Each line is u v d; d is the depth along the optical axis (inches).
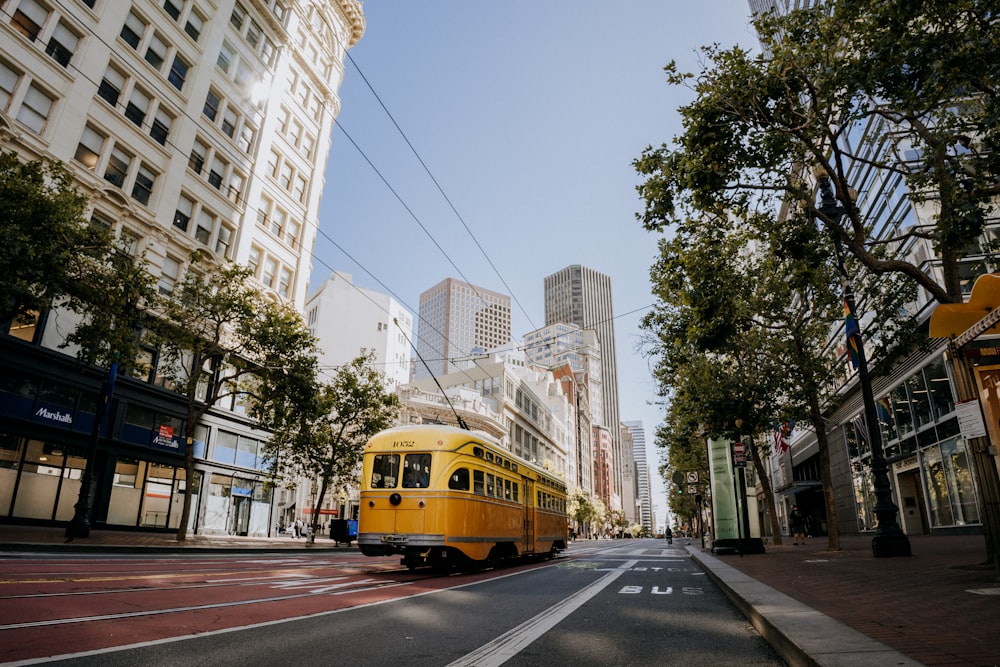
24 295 595.2
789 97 398.3
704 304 440.5
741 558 633.6
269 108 1384.1
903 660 143.5
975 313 314.2
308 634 216.4
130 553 670.5
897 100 380.2
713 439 758.5
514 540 636.1
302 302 1477.6
